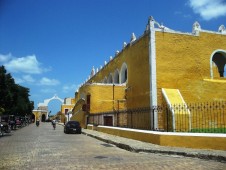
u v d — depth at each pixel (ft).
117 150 48.49
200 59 92.32
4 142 62.23
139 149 45.68
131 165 32.55
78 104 151.43
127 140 60.08
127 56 112.27
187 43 91.66
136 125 95.09
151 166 31.89
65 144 57.98
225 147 41.27
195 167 31.22
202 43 93.45
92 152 44.98
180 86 88.48
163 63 88.12
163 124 79.61
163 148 44.91
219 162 34.94
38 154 42.19
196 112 82.28
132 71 105.50
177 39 90.79
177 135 47.47
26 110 169.89
